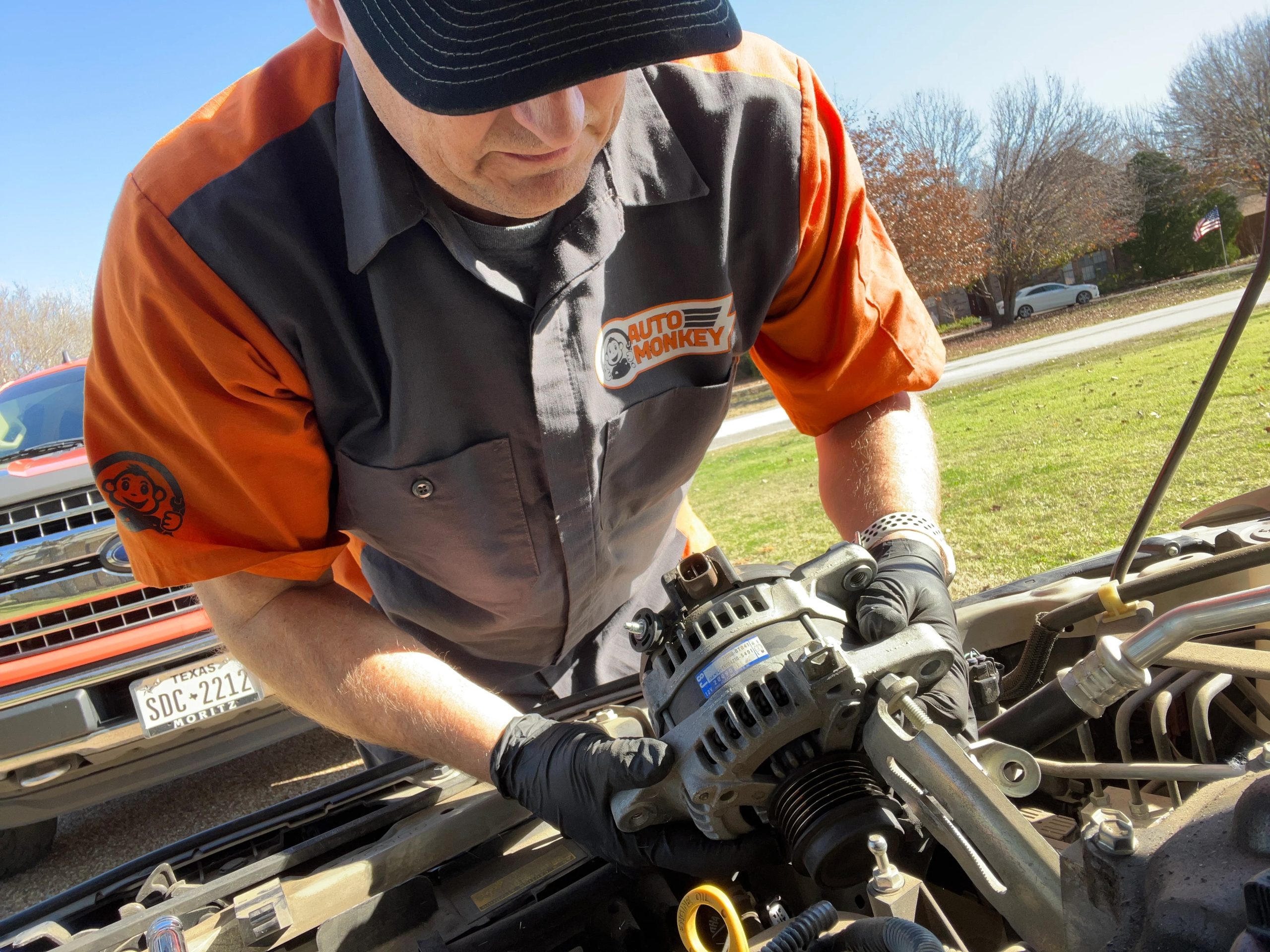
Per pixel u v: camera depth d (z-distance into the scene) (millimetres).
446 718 1339
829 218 1523
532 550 1560
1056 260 24922
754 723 949
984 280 25297
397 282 1251
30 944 1262
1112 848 690
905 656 965
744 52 1451
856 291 1564
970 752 883
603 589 1807
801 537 5836
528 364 1349
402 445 1380
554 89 892
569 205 1288
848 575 1095
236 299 1211
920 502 1493
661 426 1576
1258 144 24781
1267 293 15781
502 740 1285
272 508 1357
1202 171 26578
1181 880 626
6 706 3016
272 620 1460
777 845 1068
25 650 3072
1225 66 24969
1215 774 1043
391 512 1483
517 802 1395
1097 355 12289
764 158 1437
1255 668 1186
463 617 1763
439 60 905
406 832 1373
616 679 1949
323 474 1407
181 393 1226
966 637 1617
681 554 2168
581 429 1414
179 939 1085
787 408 1792
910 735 904
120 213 1236
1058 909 751
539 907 1199
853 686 925
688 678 1030
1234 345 1072
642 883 1272
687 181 1377
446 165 1087
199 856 1485
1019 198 24312
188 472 1318
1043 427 7633
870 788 971
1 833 3389
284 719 3363
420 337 1290
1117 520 4633
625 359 1447
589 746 1163
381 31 947
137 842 3629
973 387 11984
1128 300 22688
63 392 4215
